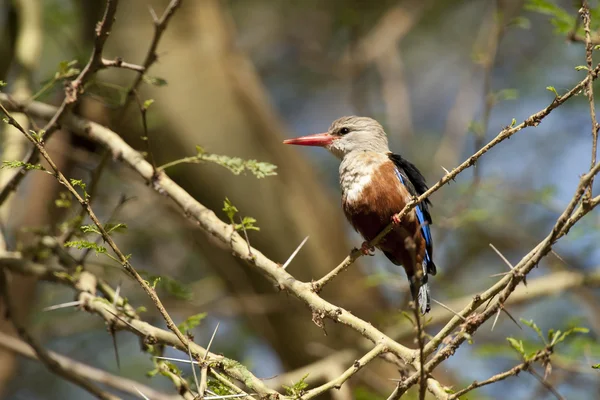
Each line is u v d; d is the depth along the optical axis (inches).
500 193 484.4
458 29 725.9
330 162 677.3
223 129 450.6
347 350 410.6
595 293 551.2
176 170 445.4
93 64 295.9
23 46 429.1
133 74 438.6
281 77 727.7
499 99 424.8
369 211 331.6
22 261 327.6
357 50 617.3
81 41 459.5
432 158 645.3
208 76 458.9
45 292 542.6
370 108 657.6
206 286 544.7
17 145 382.9
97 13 446.6
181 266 568.7
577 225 439.8
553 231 209.3
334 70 665.6
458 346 213.6
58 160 448.8
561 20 354.9
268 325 456.8
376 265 474.0
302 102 725.9
